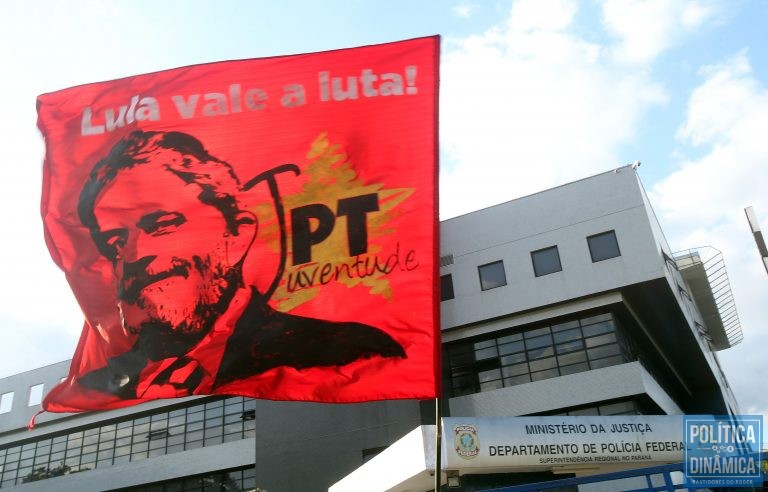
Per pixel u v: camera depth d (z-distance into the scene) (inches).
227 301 350.6
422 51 376.5
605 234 1346.0
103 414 1812.3
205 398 1691.7
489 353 1384.1
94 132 388.2
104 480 1728.6
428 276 339.9
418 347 329.4
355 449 1349.7
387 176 358.6
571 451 912.9
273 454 1425.9
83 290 365.7
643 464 960.9
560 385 1283.2
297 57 383.6
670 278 1344.7
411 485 954.7
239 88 382.0
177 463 1633.9
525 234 1413.6
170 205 369.1
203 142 375.9
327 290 345.1
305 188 362.9
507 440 888.9
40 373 1968.5
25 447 1935.3
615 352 1274.6
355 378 329.7
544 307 1348.4
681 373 1852.9
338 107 373.4
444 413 1347.2
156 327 351.9
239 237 359.6
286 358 338.0
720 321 1974.7
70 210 378.6
